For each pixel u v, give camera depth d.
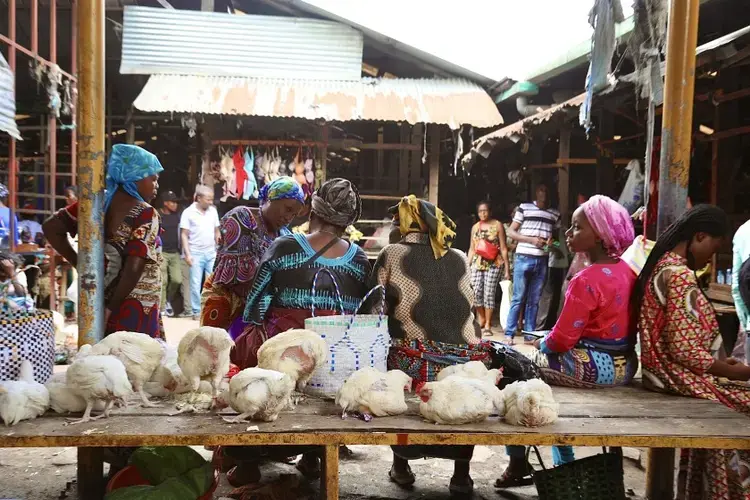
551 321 8.71
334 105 9.04
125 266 3.09
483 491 3.35
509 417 2.36
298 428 2.22
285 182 3.48
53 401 2.33
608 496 2.68
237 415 2.36
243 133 9.64
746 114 6.50
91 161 3.11
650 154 4.32
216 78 9.51
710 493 2.67
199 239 9.26
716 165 6.32
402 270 2.91
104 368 2.25
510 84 9.72
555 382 2.97
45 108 9.47
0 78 6.17
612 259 2.97
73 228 3.37
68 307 8.48
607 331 2.93
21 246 7.68
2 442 2.08
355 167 11.28
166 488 2.50
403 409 2.41
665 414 2.52
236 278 3.45
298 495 3.22
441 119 9.08
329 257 2.95
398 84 9.87
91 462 2.98
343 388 2.39
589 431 2.27
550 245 8.07
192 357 2.41
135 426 2.21
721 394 2.80
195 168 10.77
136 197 3.19
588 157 9.90
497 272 8.66
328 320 2.66
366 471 3.62
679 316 2.80
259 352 2.51
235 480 3.25
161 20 9.43
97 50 3.12
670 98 3.47
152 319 3.23
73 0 8.28
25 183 11.34
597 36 5.21
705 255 2.94
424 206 2.96
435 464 3.76
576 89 9.35
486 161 12.03
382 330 2.66
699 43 6.47
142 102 8.77
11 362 2.46
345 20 9.63
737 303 3.83
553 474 2.70
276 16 9.69
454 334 2.92
